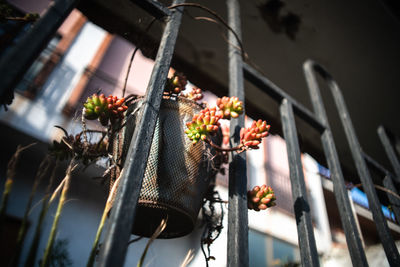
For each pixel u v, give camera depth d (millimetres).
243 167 356
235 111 357
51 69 2084
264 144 3225
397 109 1083
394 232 1568
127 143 314
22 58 224
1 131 1715
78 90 2090
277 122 819
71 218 1585
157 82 299
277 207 2830
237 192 333
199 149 334
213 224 381
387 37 1046
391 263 465
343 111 687
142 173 238
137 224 331
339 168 530
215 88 790
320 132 599
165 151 312
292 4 922
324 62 980
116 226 202
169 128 328
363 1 974
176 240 1876
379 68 1062
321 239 2844
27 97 1875
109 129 329
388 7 1009
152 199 287
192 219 311
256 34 890
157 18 392
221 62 778
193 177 317
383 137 856
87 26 2510
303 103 959
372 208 542
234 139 372
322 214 3045
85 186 1622
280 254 2555
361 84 1033
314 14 944
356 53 1014
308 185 3164
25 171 1696
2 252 1379
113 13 551
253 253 2443
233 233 308
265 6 907
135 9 553
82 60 2293
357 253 421
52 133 1792
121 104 308
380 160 1042
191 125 308
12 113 1756
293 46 939
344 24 983
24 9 1873
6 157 1721
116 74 2406
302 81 952
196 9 774
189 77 771
